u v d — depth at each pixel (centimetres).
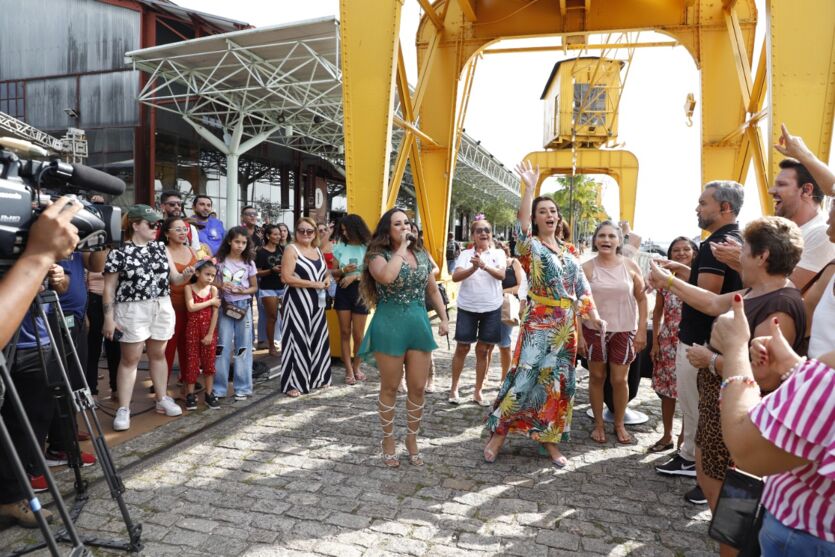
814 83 531
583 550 273
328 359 555
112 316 417
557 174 1814
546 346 370
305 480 346
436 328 908
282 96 1466
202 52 1311
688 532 293
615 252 418
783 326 202
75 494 320
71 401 250
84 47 1867
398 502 319
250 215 737
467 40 992
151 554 263
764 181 728
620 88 1783
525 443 420
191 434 422
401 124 769
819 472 114
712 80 900
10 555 259
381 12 639
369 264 353
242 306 509
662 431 454
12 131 661
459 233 4562
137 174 1811
